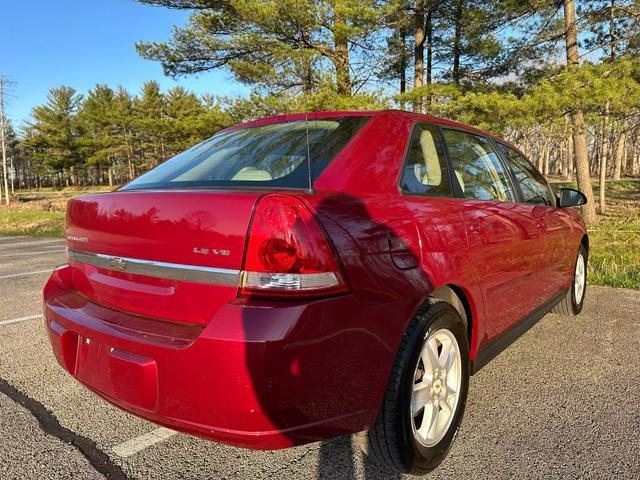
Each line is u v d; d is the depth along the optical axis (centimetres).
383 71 1744
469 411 266
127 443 238
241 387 155
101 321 197
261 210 164
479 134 320
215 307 171
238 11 1274
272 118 290
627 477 205
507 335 291
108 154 6112
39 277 679
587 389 292
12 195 4138
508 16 1229
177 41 1536
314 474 211
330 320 164
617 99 816
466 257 231
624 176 4831
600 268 652
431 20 1631
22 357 355
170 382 167
